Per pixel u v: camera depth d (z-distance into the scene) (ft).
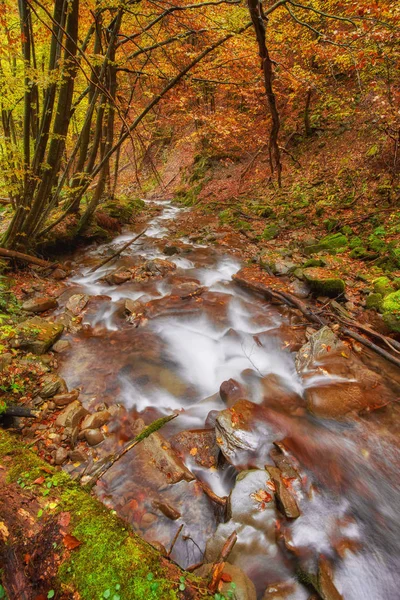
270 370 16.39
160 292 24.64
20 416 12.51
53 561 5.90
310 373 14.93
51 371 15.79
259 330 19.65
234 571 7.02
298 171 45.78
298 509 9.21
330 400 13.32
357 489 10.12
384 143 35.68
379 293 19.56
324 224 32.65
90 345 18.19
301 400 13.92
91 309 21.49
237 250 32.19
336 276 22.11
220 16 25.36
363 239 27.58
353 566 8.23
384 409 12.91
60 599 5.51
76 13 19.26
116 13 22.98
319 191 39.29
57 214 33.68
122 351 17.76
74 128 36.88
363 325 17.47
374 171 35.14
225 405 14.29
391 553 8.59
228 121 42.32
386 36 20.71
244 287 24.47
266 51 14.01
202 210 49.03
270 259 27.20
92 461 11.28
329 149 44.34
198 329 20.31
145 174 77.20
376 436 11.87
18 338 16.37
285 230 34.60
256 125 47.70
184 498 10.21
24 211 24.39
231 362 17.43
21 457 7.86
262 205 43.11
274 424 12.19
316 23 37.76
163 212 51.47
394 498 10.04
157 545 8.83
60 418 12.51
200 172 62.23
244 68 31.71
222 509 9.82
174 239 37.65
